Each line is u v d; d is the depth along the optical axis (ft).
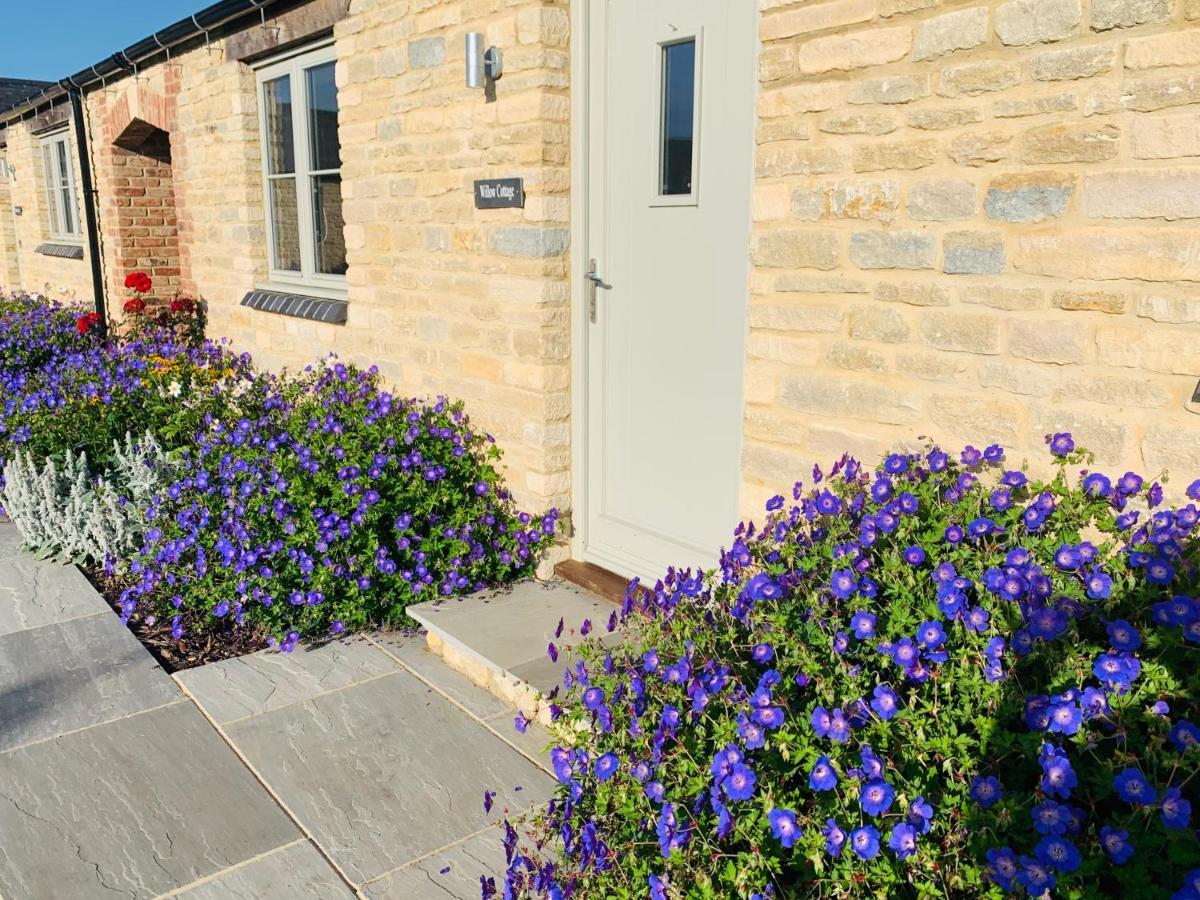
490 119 14.11
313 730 11.06
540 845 7.87
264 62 21.48
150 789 9.93
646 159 12.57
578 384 14.10
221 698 11.84
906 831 6.06
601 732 8.09
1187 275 7.59
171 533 14.79
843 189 9.73
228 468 14.96
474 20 14.11
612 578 13.93
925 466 9.12
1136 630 6.71
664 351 12.81
